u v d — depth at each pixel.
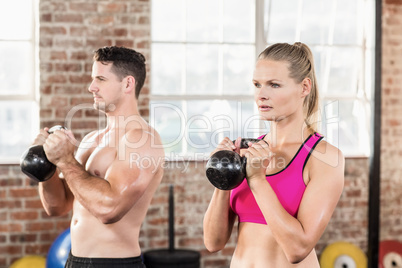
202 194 5.45
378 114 4.17
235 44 5.88
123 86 2.62
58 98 5.20
